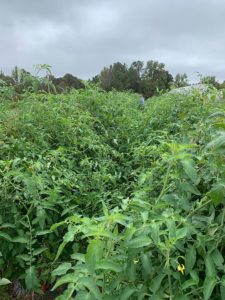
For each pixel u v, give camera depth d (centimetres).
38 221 300
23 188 318
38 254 316
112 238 189
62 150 395
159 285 194
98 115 562
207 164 253
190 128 416
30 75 527
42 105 474
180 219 214
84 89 651
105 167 398
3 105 499
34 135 439
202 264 219
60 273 210
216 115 332
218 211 247
